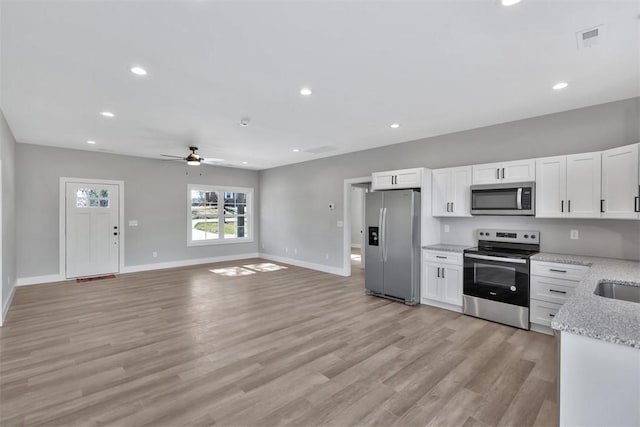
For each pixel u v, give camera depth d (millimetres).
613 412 1327
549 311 3268
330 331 3400
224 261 7984
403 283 4406
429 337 3240
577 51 2301
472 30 2037
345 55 2365
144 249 6758
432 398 2197
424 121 4020
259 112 3674
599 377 1356
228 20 1918
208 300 4535
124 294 4832
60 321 3652
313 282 5707
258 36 2105
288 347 3000
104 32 2047
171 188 7141
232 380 2414
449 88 2980
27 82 2822
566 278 3141
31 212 5441
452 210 4285
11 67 2535
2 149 3699
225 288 5238
